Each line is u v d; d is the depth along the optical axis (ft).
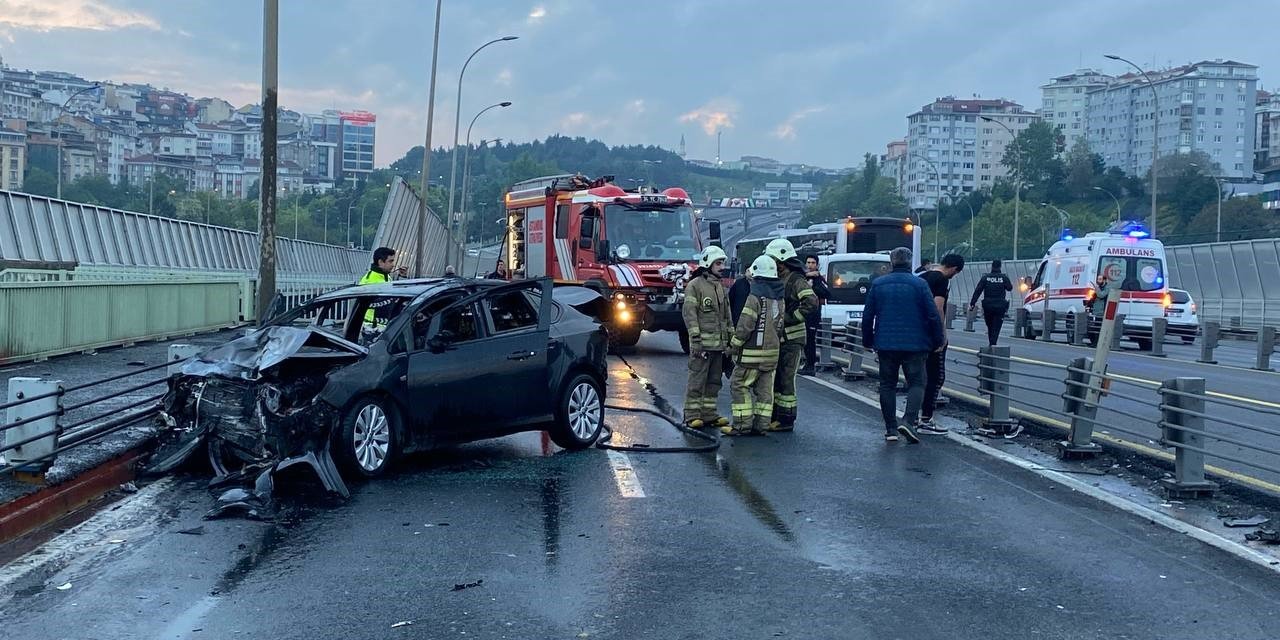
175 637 17.52
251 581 20.57
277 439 27.89
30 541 23.47
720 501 27.58
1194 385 28.48
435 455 33.99
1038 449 35.88
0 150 462.60
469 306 32.71
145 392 42.34
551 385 33.96
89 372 47.26
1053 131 447.42
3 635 17.57
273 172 51.31
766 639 17.46
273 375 28.60
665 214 70.49
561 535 24.03
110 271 77.61
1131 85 542.57
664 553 22.58
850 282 78.89
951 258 41.32
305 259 147.13
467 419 31.83
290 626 18.03
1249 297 131.13
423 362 30.76
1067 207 390.21
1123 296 90.99
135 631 17.79
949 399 46.83
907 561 22.08
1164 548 23.21
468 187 246.06
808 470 31.81
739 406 38.14
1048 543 23.59
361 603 19.25
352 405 29.27
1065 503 27.53
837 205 473.67
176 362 34.55
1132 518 25.95
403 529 24.50
